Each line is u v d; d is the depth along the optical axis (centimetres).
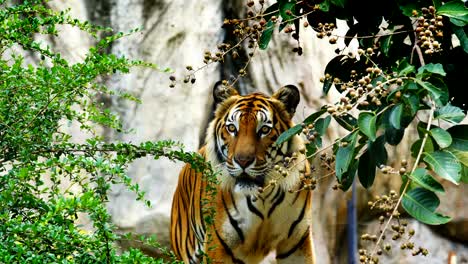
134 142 1580
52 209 660
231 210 1055
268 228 1059
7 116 769
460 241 1716
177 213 1234
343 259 1664
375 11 852
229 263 1069
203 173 823
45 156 795
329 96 1669
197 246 1158
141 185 1573
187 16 1656
